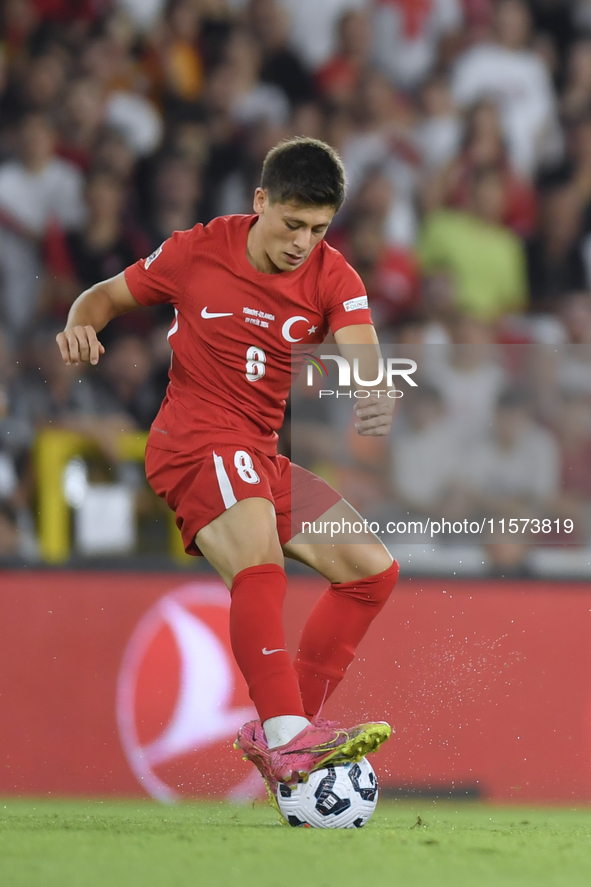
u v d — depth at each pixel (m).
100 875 6.25
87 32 27.47
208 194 26.64
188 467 9.73
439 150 28.38
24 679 16.25
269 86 28.72
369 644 16.36
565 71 30.50
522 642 16.58
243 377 9.88
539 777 16.22
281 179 9.16
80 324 9.99
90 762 16.09
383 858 7.06
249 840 7.95
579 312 27.50
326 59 29.11
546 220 28.56
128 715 16.25
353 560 10.17
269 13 28.77
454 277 26.72
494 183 28.22
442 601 16.64
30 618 16.39
